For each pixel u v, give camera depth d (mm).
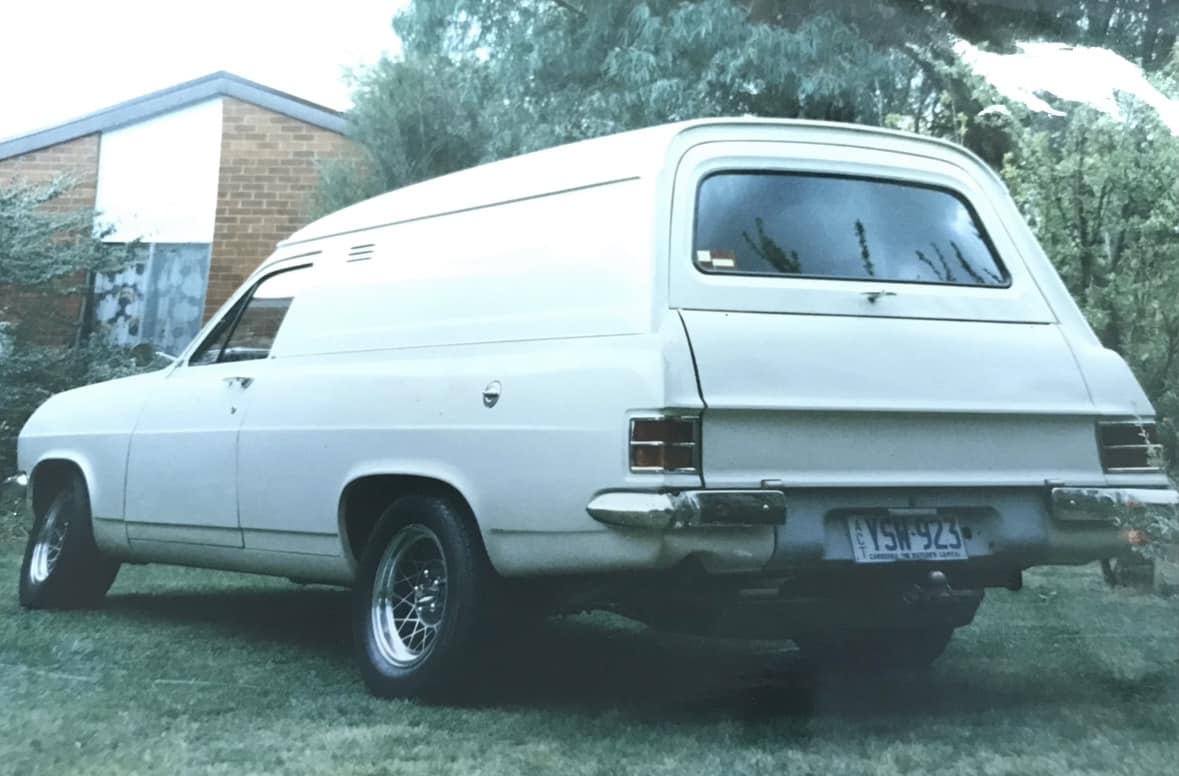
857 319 4125
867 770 3674
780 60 9422
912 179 4551
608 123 9938
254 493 5254
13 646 5461
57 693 4582
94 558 6367
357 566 4855
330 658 5309
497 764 3705
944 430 4129
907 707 4477
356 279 5180
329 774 3613
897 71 9578
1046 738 4027
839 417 3967
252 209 11562
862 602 4223
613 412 3816
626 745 3926
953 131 9008
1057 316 4516
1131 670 5031
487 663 4316
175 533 5773
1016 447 4238
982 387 4215
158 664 5133
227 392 5535
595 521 3818
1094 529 4309
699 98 9594
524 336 4266
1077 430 4344
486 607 4254
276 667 5098
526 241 4434
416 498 4488
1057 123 8102
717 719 4281
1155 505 4289
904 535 4059
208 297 11484
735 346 3889
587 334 4051
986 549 4180
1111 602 6395
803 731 4121
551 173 4496
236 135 11602
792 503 3887
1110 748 3904
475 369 4336
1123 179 7598
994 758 3797
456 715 4273
